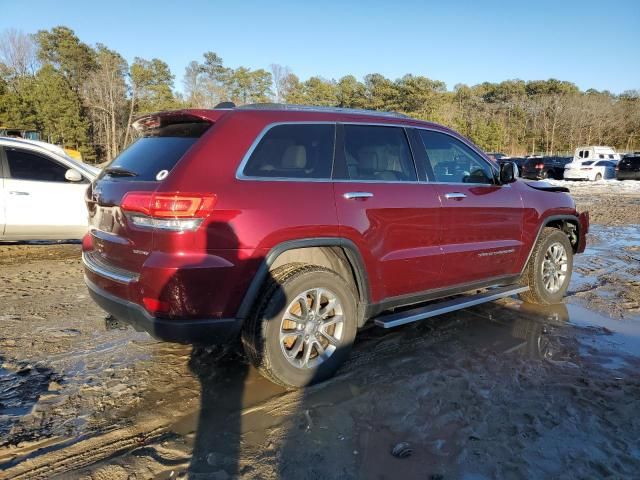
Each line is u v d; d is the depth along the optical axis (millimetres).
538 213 4797
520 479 2402
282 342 3135
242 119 3137
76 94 57969
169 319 2822
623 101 81312
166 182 2832
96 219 3463
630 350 3939
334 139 3469
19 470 2457
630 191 21969
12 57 62000
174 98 66062
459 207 4039
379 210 3494
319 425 2855
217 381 3398
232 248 2869
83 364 3658
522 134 84500
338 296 3338
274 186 3070
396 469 2475
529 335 4254
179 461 2543
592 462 2527
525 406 3059
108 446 2666
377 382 3375
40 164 7145
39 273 6328
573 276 6297
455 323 4543
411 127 3984
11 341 4078
